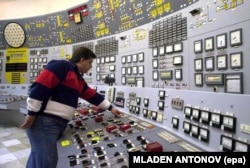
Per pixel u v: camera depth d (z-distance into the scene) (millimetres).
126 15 2795
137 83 2682
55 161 1101
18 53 4590
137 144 1179
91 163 1010
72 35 3912
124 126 1435
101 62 3379
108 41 3209
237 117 928
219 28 1682
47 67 1156
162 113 1511
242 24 1507
